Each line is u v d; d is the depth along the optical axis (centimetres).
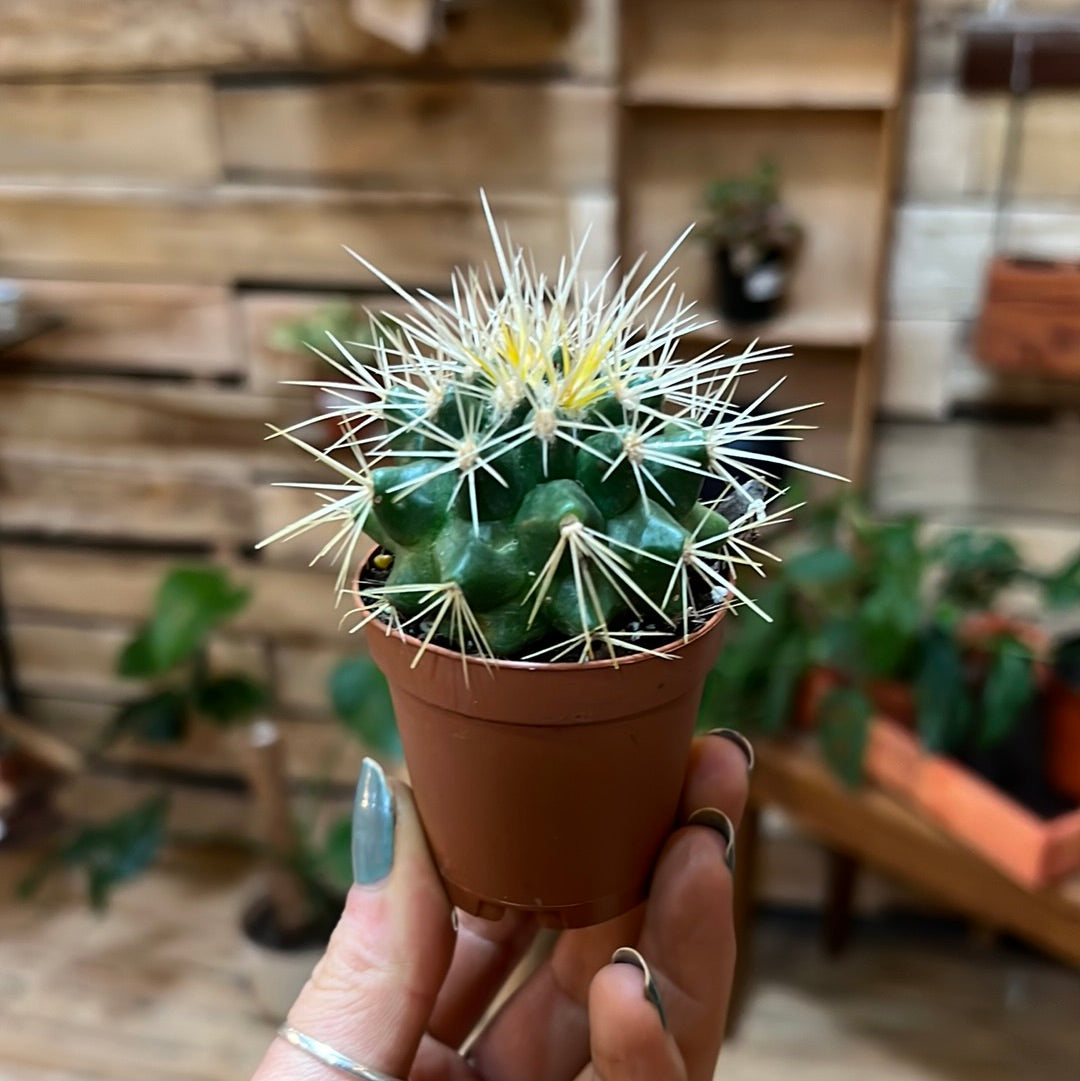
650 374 17
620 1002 16
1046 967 47
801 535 41
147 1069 43
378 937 18
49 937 49
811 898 50
